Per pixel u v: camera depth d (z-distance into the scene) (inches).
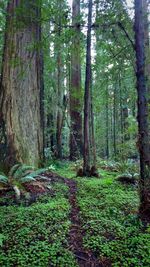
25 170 304.0
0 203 250.2
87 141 379.9
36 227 204.5
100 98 570.9
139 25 219.8
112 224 211.6
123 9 252.7
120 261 168.4
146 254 173.2
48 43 341.7
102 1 262.7
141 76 219.5
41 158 369.7
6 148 327.9
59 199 266.5
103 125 1036.5
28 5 293.7
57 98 711.7
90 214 232.2
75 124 661.3
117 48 287.4
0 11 388.8
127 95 578.6
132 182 339.0
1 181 281.0
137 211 228.7
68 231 201.5
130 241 187.5
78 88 593.9
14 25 307.3
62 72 715.4
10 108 337.4
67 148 856.9
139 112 219.6
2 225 207.0
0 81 358.9
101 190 304.2
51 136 737.0
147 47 369.1
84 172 385.4
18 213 226.7
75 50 345.1
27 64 345.4
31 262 164.7
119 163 474.6
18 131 336.5
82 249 182.1
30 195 268.8
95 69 370.0
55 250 176.7
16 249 177.2
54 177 350.3
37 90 366.3
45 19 294.5
